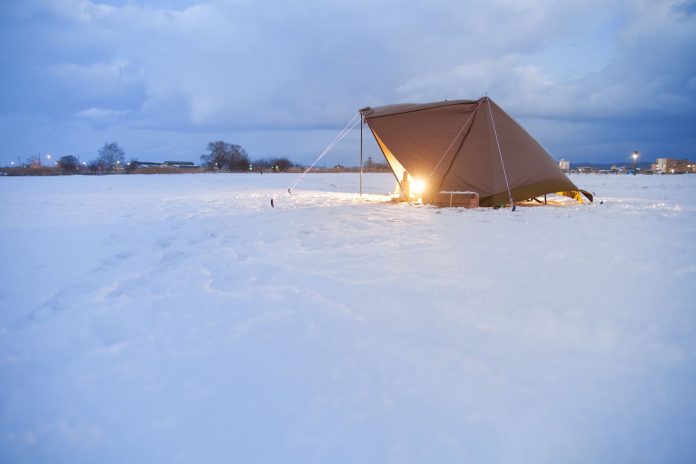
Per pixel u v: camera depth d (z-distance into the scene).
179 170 75.31
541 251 5.37
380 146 13.75
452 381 2.43
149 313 3.56
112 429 2.12
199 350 2.89
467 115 11.69
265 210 10.59
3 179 36.34
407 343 2.91
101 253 5.74
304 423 2.10
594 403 2.22
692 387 2.36
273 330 3.17
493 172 10.91
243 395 2.35
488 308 3.48
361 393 2.33
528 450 1.90
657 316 3.24
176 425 2.12
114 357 2.83
